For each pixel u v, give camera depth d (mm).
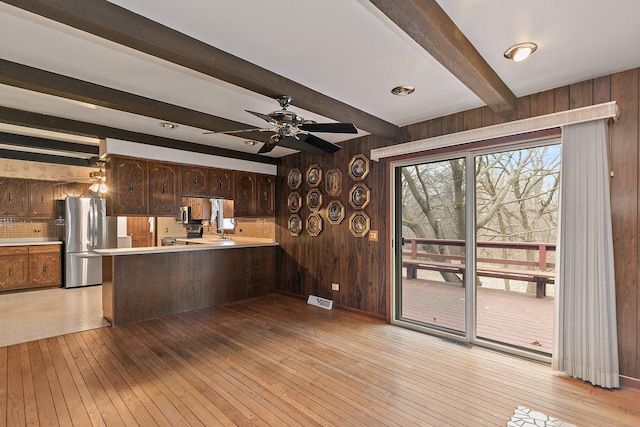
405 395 2410
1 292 5562
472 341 3346
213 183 4914
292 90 2615
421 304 3803
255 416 2160
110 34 1710
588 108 2508
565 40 2070
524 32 1977
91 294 5602
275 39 2035
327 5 1710
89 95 2607
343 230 4551
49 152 5078
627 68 2455
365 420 2123
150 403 2297
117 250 4074
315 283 4941
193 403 2301
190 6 1708
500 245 3373
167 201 4434
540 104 2861
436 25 1683
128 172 4109
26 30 1898
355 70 2461
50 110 3180
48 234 6371
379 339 3477
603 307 2482
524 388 2502
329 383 2576
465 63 2055
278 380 2621
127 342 3404
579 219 2598
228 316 4297
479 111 3252
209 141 4500
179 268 4488
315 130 2742
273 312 4469
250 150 5074
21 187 5895
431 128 3598
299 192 5199
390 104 3162
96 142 4371
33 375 2688
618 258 2521
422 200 3811
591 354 2529
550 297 3232
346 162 4508
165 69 2410
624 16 1824
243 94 2891
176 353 3129
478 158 3459
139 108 2895
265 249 5465
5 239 5938
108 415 2160
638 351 2443
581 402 2307
